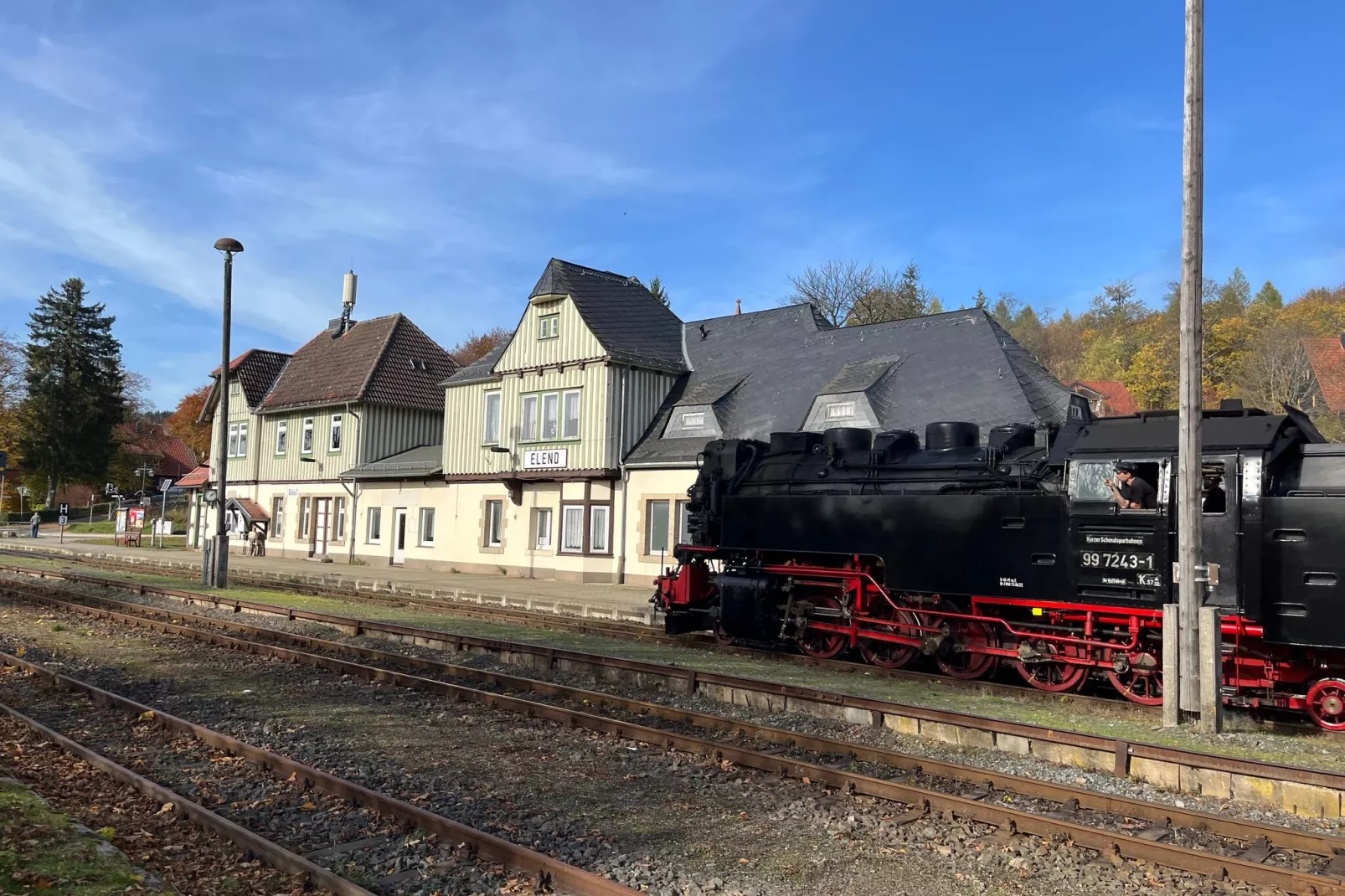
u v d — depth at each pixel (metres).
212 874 5.24
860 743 8.73
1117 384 54.78
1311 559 9.18
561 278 27.91
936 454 12.80
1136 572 10.30
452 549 30.73
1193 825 6.31
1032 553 11.21
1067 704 10.39
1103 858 5.75
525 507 28.53
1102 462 10.62
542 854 5.34
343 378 36.69
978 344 22.52
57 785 6.80
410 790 6.98
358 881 5.27
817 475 13.78
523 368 28.70
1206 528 9.77
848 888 5.37
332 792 6.71
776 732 8.63
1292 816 6.74
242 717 9.31
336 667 11.89
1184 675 9.05
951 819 6.40
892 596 12.77
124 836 5.76
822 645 13.58
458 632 15.32
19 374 68.69
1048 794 6.92
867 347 24.78
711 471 15.59
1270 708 10.24
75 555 35.44
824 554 13.37
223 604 18.62
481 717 9.46
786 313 27.66
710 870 5.57
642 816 6.52
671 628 15.40
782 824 6.38
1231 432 9.91
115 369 71.94
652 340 28.28
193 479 44.03
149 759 7.65
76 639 14.12
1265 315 53.31
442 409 36.94
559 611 19.84
